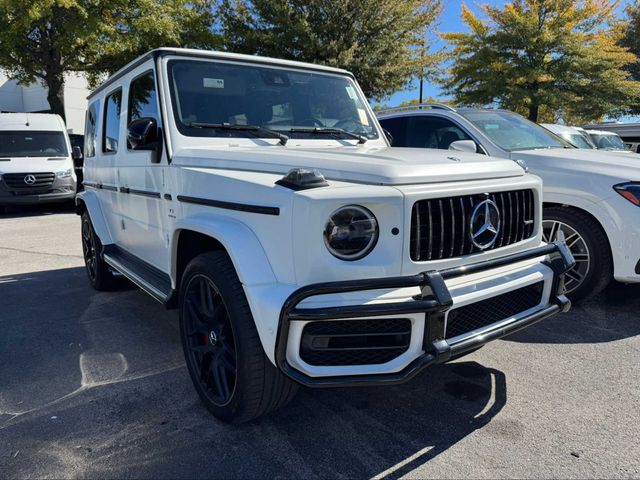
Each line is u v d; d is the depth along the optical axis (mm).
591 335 3939
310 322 2203
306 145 3502
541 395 3031
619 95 20438
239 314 2416
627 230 4039
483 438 2602
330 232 2195
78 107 26547
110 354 3717
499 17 20125
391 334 2270
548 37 19156
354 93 4184
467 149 4496
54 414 2891
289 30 17219
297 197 2207
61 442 2613
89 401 3033
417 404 2949
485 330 2520
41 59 16406
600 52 19500
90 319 4484
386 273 2268
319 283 2184
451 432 2660
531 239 2939
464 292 2404
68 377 3355
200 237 2982
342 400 3006
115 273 5160
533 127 5652
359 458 2449
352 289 2182
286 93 3777
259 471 2361
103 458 2473
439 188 2398
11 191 11672
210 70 3557
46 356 3699
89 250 5500
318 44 17016
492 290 2488
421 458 2443
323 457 2459
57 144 12977
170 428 2725
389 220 2266
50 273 6195
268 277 2322
